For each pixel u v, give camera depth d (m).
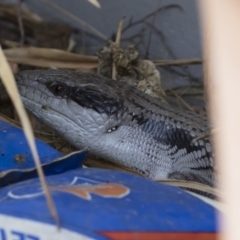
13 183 0.30
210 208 0.28
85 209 0.26
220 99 0.18
